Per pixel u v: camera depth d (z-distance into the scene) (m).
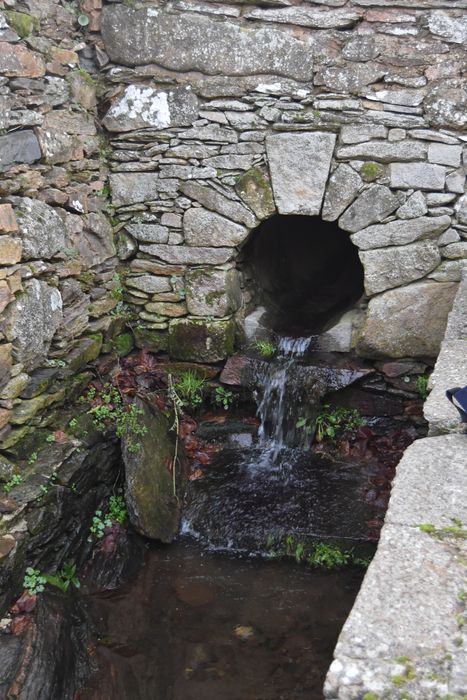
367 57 4.21
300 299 6.21
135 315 4.94
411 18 4.14
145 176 4.65
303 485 4.35
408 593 1.55
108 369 4.52
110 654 3.23
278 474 4.47
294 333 5.27
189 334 4.82
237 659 3.24
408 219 4.41
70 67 4.15
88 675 3.10
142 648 3.29
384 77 4.22
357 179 4.40
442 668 1.36
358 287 6.38
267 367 4.78
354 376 4.63
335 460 4.55
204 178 4.57
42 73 3.73
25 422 3.48
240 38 4.29
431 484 2.03
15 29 3.49
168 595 3.66
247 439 4.78
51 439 3.64
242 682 3.10
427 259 4.44
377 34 4.19
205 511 4.22
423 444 2.31
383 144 4.31
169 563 3.92
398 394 4.67
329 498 4.23
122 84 4.51
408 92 4.23
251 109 4.42
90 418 3.98
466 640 1.42
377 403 4.69
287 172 4.45
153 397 4.61
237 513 4.17
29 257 3.50
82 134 4.27
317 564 3.85
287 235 6.38
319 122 4.35
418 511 1.88
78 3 4.36
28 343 3.46
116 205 4.74
